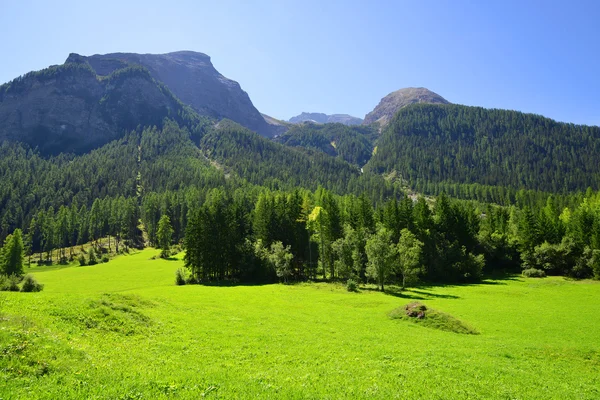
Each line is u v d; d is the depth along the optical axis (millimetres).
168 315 36906
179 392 15789
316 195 144750
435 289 82812
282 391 17375
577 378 25859
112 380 16484
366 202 119562
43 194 198250
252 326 36625
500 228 131000
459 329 43062
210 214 97875
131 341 25734
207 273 96000
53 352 18766
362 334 36531
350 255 93812
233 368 21719
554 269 108688
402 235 95500
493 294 75438
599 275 96000
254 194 165500
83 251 147250
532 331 43688
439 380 21859
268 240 104125
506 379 23406
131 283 85438
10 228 174375
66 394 13992
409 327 42688
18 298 28688
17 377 15195
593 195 169625
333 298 65125
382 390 18891
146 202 178750
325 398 16938
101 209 166250
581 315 53750
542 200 192375
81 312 28125
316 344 30469
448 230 114938
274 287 79250
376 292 76438
